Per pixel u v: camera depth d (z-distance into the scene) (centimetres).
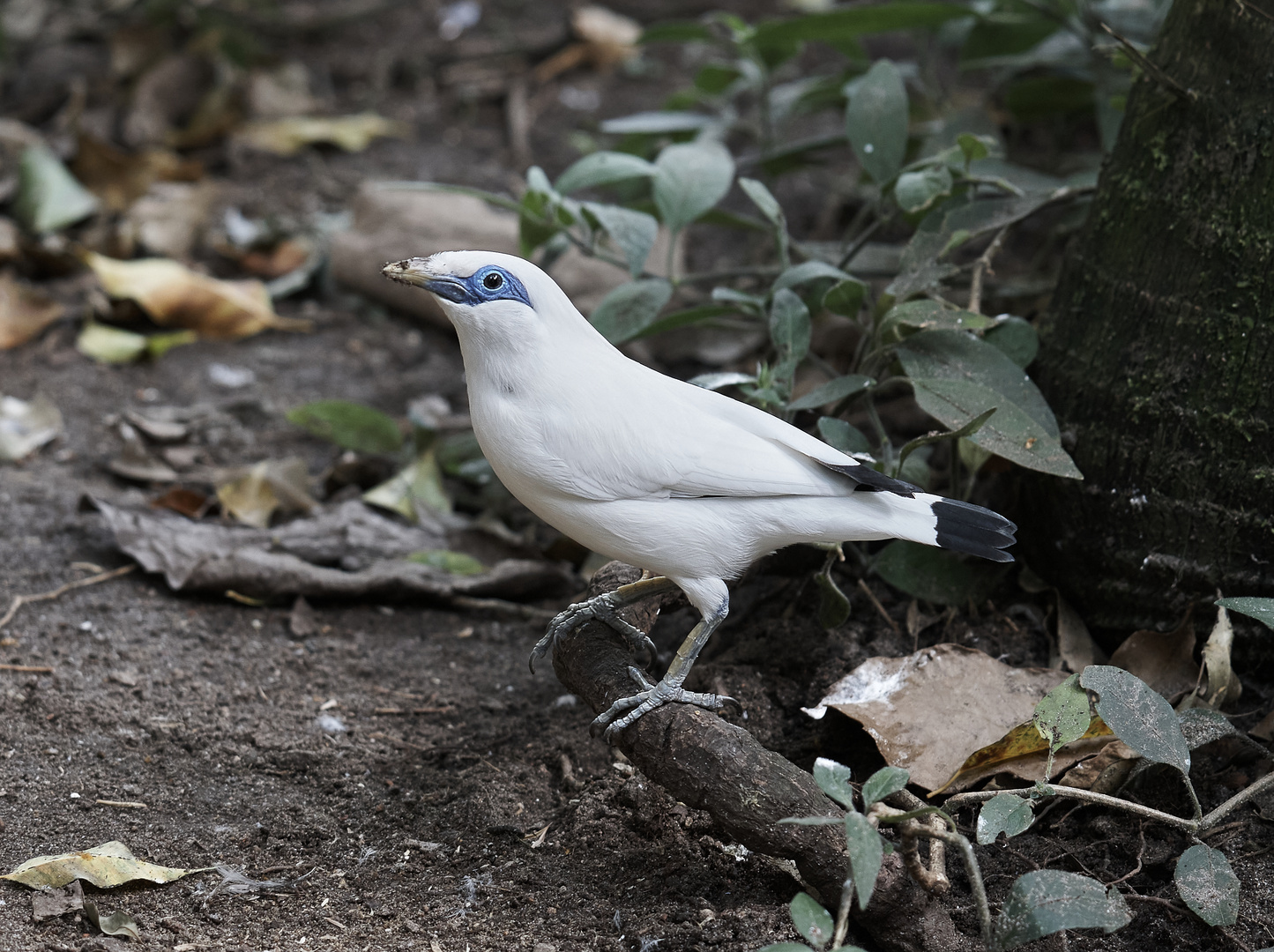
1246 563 561
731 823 463
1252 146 536
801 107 1042
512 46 1422
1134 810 465
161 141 1233
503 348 489
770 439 505
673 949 460
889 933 453
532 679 655
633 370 508
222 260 1080
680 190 709
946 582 631
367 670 659
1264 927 462
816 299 724
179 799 559
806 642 617
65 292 1029
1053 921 406
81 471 824
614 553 514
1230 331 547
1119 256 595
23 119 1255
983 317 594
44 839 525
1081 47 920
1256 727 549
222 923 484
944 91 1193
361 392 923
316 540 746
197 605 705
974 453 622
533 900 496
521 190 1111
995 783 527
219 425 878
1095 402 600
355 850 532
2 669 631
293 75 1315
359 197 1043
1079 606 627
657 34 974
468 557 741
